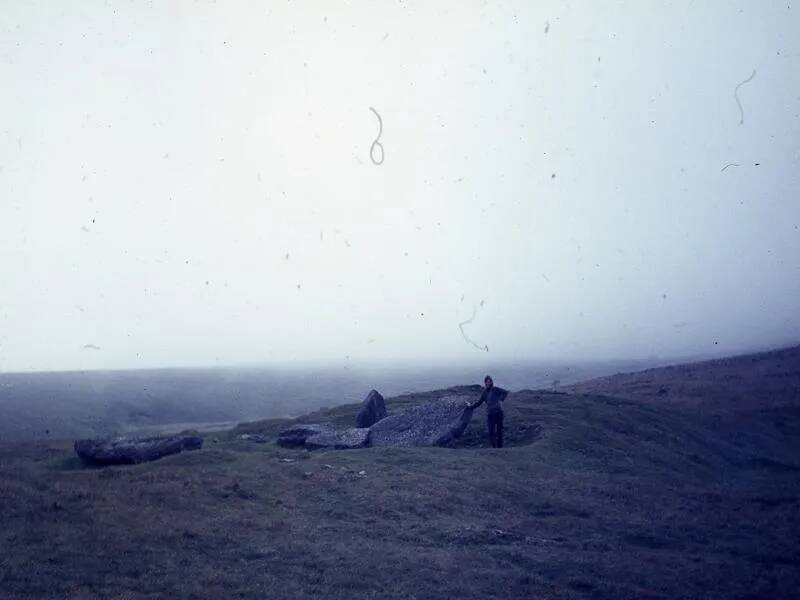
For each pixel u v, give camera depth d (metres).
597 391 39.34
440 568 9.42
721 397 33.50
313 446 19.83
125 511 11.51
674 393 35.75
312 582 8.80
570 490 14.78
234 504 12.57
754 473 20.08
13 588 7.94
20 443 26.59
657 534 11.55
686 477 17.84
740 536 11.59
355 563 9.53
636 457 19.56
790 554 10.42
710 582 9.01
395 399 28.89
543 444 19.44
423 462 16.73
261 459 16.62
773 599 8.42
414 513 12.54
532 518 12.58
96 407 46.88
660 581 9.02
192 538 10.45
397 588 8.59
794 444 24.59
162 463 15.82
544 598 8.32
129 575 8.70
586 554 10.32
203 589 8.26
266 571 9.13
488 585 8.77
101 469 15.40
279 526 11.34
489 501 13.56
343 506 12.87
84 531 10.30
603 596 8.48
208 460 16.03
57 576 8.45
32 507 11.15
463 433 22.08
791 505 14.05
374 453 17.75
